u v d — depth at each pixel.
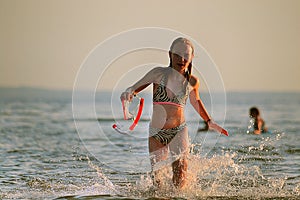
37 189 12.15
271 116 43.75
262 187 12.33
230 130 27.28
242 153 17.92
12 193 11.69
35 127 29.70
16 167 15.24
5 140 22.45
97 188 12.23
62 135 25.08
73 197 11.30
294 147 19.61
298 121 37.06
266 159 16.58
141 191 11.83
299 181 13.11
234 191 11.88
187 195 11.41
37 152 18.75
